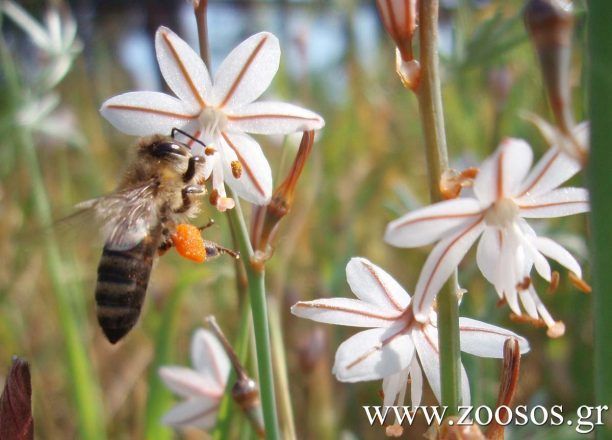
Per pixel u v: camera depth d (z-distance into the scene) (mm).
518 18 80
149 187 62
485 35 81
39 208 101
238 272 64
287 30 163
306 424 102
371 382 102
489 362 89
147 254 61
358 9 163
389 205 101
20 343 117
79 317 105
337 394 106
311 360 91
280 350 68
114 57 214
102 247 62
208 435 99
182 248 58
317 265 124
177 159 62
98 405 100
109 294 60
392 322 50
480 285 100
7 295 114
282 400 68
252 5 178
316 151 119
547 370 102
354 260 51
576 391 100
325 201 135
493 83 114
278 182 67
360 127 158
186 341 112
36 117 102
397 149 154
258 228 57
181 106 55
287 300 106
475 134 127
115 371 115
